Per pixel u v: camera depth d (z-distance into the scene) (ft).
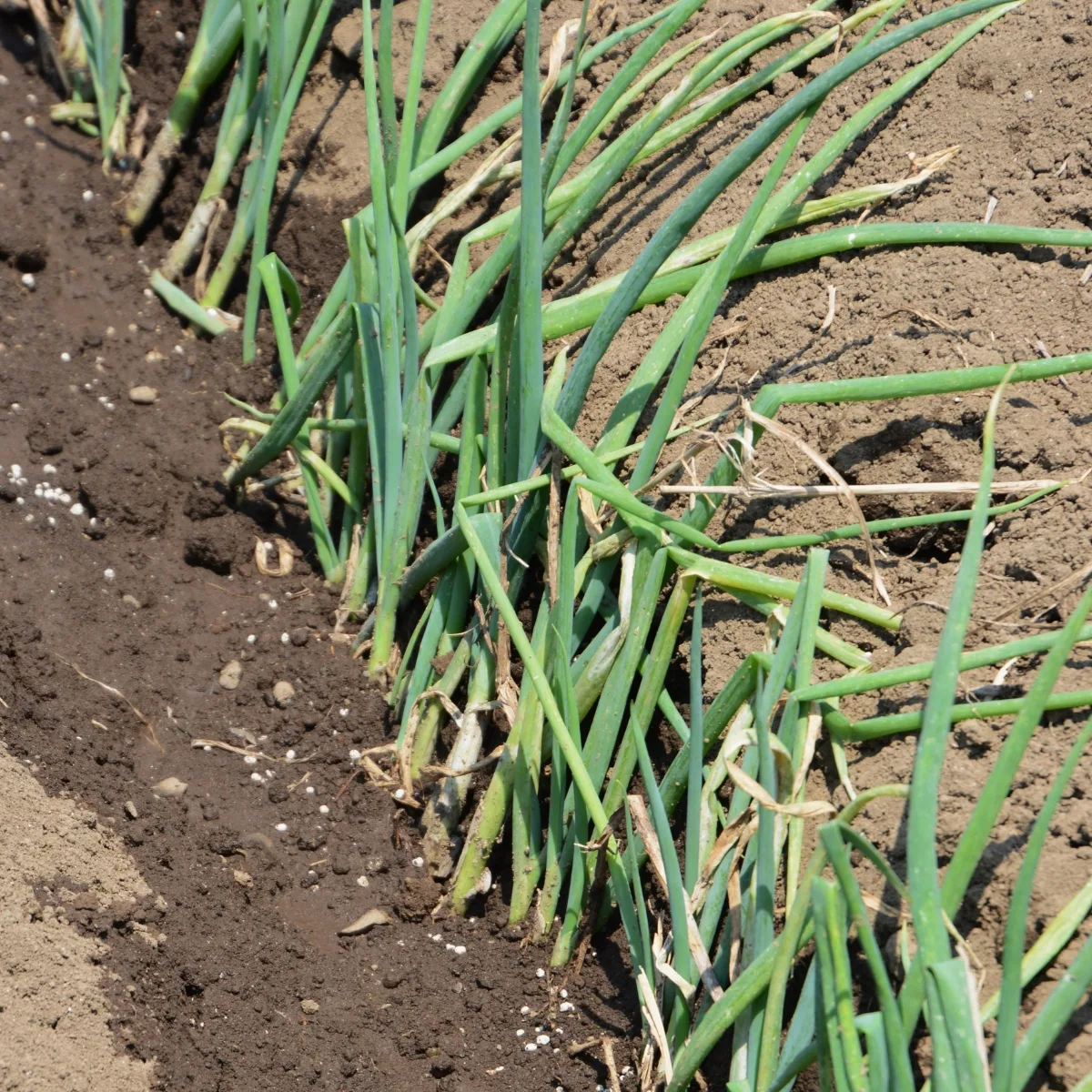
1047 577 9.93
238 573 10.94
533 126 10.00
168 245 11.59
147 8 11.80
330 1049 10.11
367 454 10.80
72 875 10.19
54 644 10.61
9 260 11.37
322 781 10.56
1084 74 10.46
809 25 10.77
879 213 10.52
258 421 11.07
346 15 11.49
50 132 11.71
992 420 9.44
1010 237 10.21
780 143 10.68
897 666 9.96
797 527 10.21
